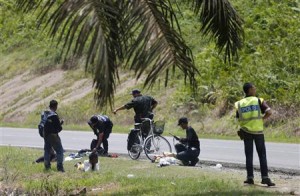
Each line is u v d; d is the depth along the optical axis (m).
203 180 37.72
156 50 18.70
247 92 35.94
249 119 35.34
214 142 67.94
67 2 18.06
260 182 37.06
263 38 94.19
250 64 88.75
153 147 50.69
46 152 44.44
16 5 23.03
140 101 51.59
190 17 105.62
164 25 19.25
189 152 46.38
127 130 88.12
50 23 20.23
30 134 88.50
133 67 18.66
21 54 156.25
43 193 35.81
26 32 160.25
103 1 18.34
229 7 26.86
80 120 107.31
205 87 90.25
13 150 61.72
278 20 95.88
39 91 131.50
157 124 51.00
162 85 102.25
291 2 100.88
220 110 87.12
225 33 27.80
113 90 18.70
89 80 123.81
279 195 31.84
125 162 49.12
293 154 54.94
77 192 35.88
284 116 77.62
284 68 87.12
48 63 141.88
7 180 40.00
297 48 90.06
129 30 18.70
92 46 17.55
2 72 153.75
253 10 100.25
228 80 89.19
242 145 64.06
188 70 20.27
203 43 102.00
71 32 17.92
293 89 82.31
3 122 123.94
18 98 133.50
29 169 45.44
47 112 44.12
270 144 64.50
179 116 92.19
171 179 38.56
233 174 41.44
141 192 33.84
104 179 39.75
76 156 53.97
